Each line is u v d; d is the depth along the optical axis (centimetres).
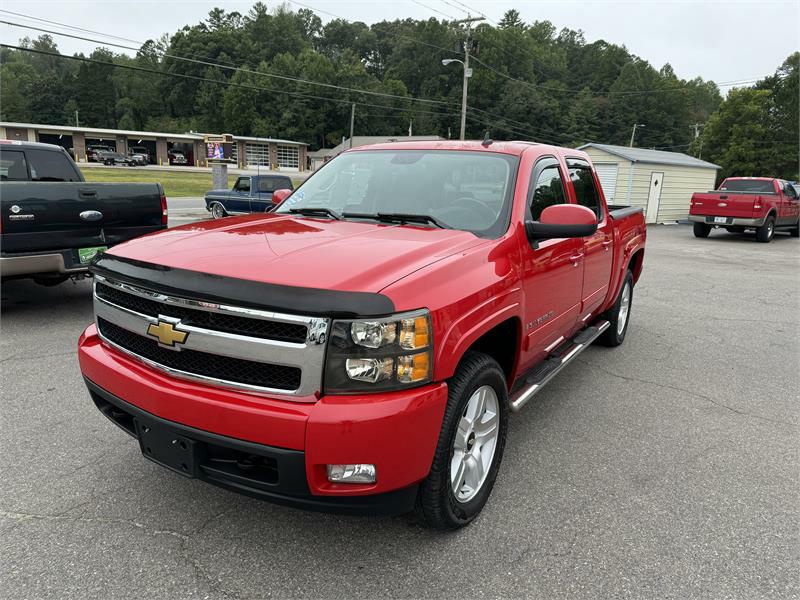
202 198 3222
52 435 369
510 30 10100
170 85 11525
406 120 9931
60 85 11706
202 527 279
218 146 6669
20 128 6725
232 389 229
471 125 9719
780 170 6194
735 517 304
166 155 7756
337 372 215
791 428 425
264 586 240
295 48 12100
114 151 7388
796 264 1368
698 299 920
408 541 273
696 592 246
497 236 308
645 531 288
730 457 374
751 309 854
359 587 241
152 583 240
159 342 240
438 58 10406
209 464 238
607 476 344
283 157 8350
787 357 610
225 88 10406
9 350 532
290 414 214
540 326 348
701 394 491
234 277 226
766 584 252
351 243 272
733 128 6262
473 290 258
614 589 246
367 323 213
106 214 629
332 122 10238
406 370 222
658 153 2769
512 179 342
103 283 273
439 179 358
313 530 279
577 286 411
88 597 231
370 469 222
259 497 230
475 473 287
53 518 282
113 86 11762
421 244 275
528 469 349
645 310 829
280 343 217
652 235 2064
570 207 312
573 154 455
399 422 218
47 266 595
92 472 326
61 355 521
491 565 258
